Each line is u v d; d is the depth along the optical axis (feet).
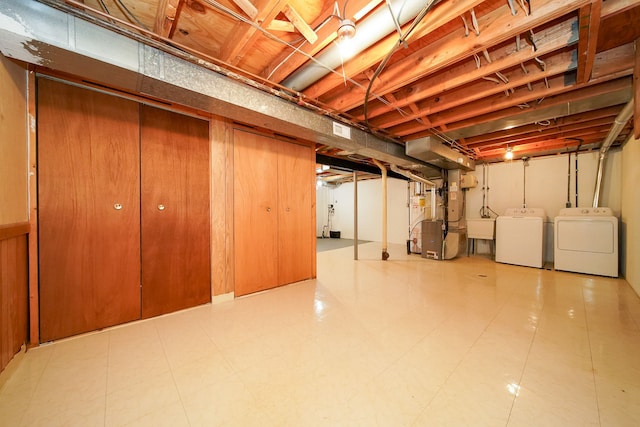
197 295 8.94
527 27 5.27
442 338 6.81
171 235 8.34
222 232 9.47
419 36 5.62
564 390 4.84
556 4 4.82
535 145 15.92
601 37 6.23
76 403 4.50
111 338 6.73
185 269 8.64
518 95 8.63
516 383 5.04
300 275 12.15
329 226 32.32
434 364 5.66
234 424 4.09
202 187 8.98
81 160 6.77
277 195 11.16
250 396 4.70
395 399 4.62
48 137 6.31
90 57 4.88
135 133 7.60
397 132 12.09
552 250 16.66
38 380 5.08
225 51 6.51
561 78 7.77
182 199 8.54
